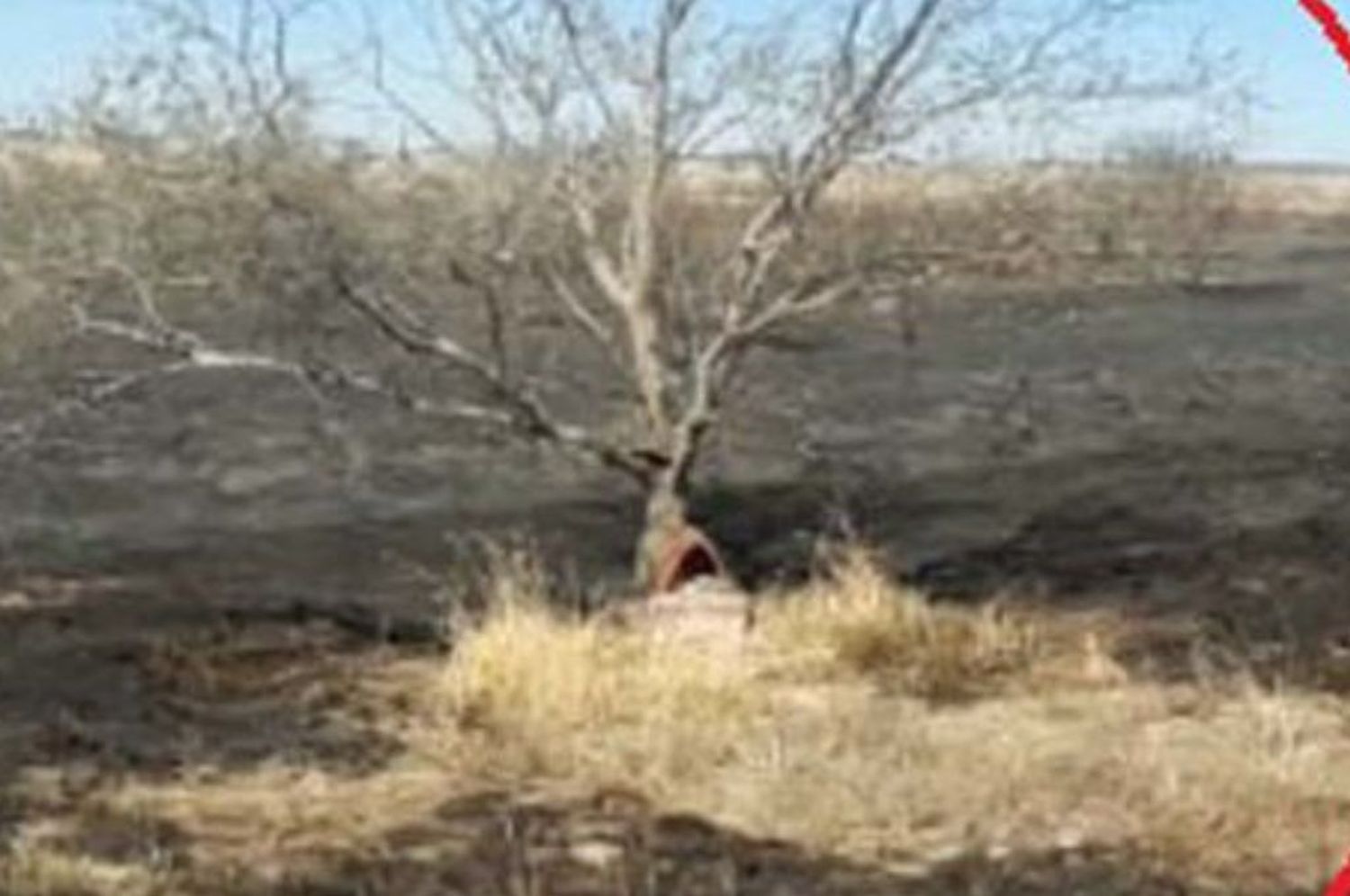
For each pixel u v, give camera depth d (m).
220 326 15.18
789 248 15.30
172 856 10.37
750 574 16.30
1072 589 15.97
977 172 15.36
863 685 13.10
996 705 12.77
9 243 14.48
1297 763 11.51
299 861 10.34
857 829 10.78
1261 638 14.38
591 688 12.46
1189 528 18.25
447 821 10.91
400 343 14.85
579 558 17.06
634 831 10.70
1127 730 12.21
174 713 12.82
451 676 12.92
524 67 14.97
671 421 15.15
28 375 16.02
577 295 16.14
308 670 13.73
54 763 11.83
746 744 11.81
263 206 14.45
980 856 10.41
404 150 14.86
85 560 17.25
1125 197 15.66
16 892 9.73
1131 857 10.38
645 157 15.19
